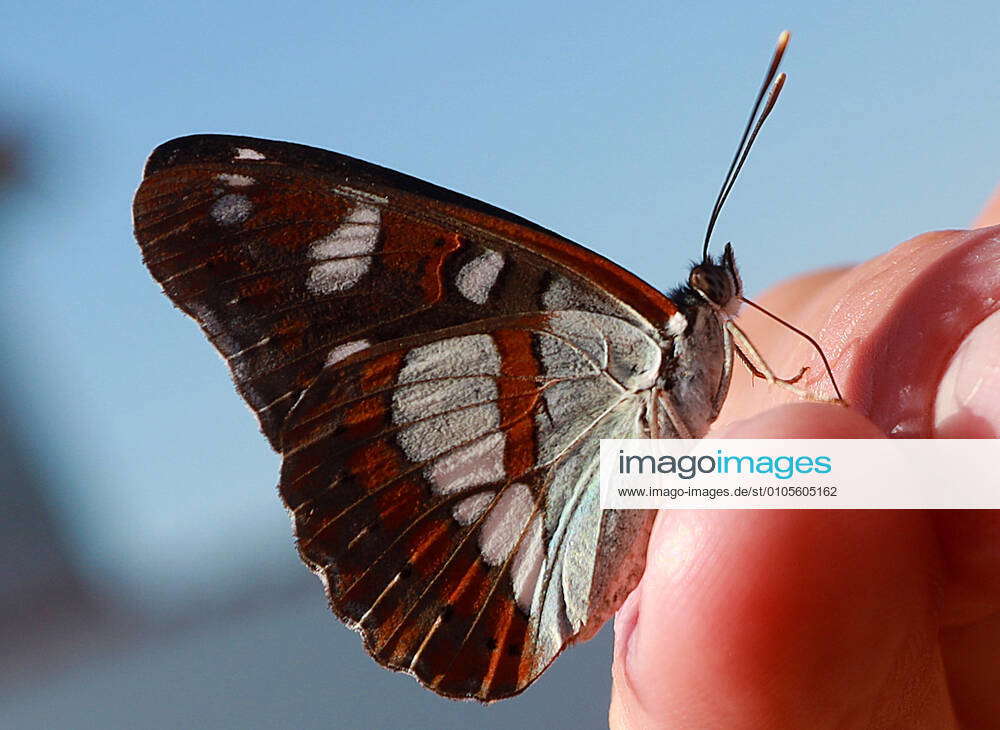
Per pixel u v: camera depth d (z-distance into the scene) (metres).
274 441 0.20
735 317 0.20
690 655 0.19
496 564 0.20
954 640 0.19
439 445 0.20
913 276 0.20
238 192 0.20
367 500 0.20
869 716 0.19
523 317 0.20
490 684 0.20
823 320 0.21
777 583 0.19
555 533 0.20
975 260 0.19
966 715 0.20
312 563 0.20
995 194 0.23
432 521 0.20
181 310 0.20
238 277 0.20
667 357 0.20
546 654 0.20
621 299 0.20
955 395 0.19
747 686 0.19
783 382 0.20
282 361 0.20
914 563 0.19
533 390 0.20
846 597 0.19
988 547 0.19
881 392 0.19
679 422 0.20
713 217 0.21
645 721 0.19
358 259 0.20
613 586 0.20
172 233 0.20
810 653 0.19
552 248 0.20
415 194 0.20
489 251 0.20
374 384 0.20
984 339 0.19
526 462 0.20
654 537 0.19
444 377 0.20
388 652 0.20
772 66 0.20
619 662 0.20
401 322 0.20
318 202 0.20
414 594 0.20
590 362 0.20
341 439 0.20
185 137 0.20
